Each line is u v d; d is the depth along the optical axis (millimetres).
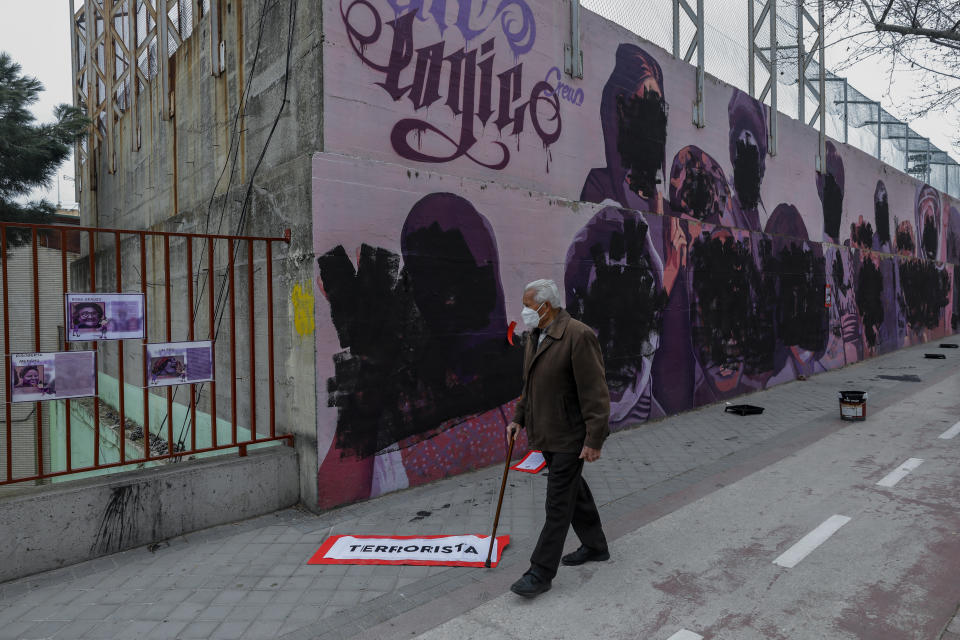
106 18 10031
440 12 5098
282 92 4805
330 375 4336
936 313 18812
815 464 5375
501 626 2742
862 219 13734
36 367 3512
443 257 5086
